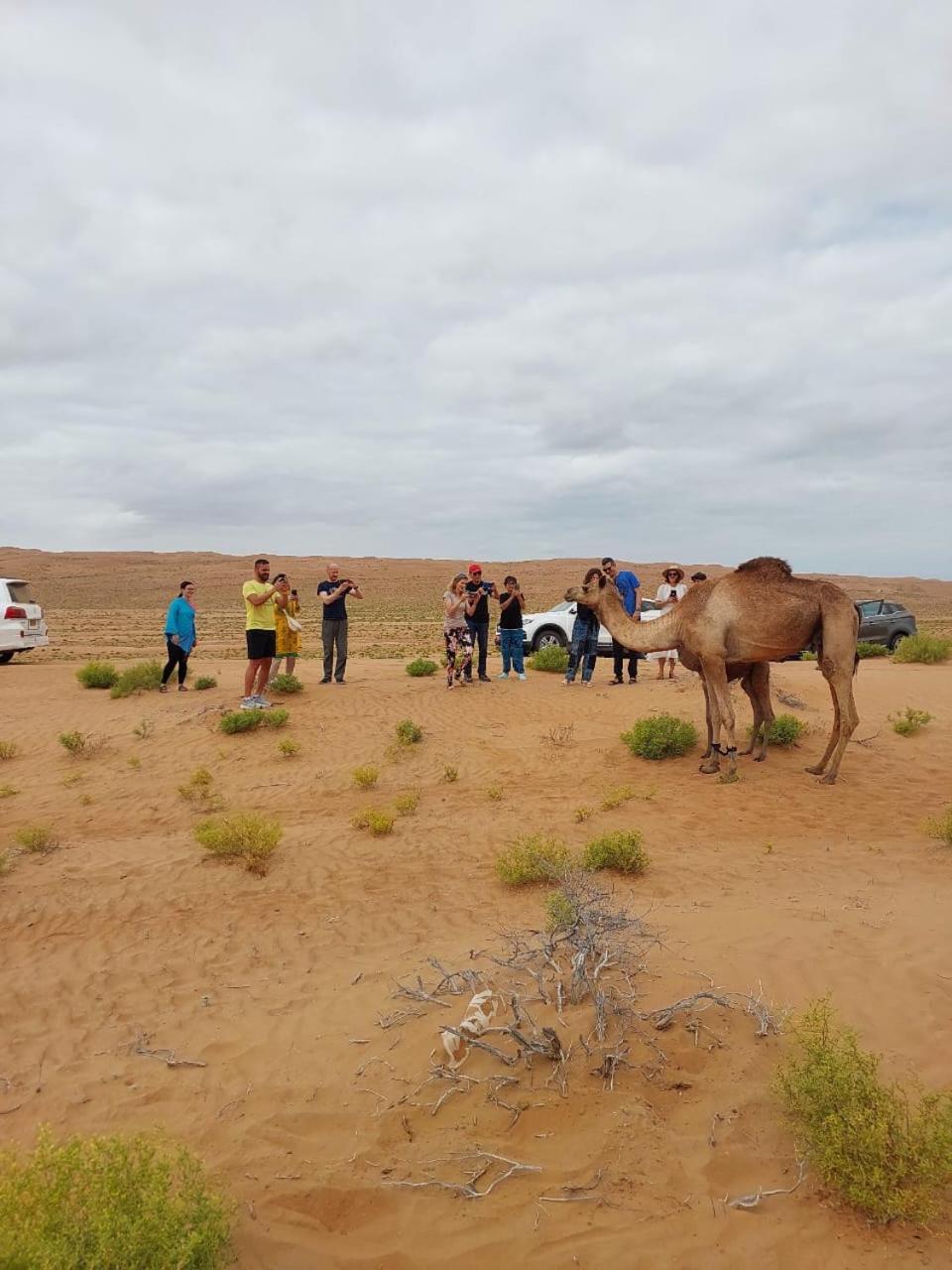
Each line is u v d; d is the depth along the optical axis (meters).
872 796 9.82
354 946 6.35
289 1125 4.09
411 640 46.53
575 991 4.87
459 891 7.45
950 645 20.91
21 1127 4.21
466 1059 4.44
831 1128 3.47
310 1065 4.62
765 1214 3.36
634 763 11.41
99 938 6.66
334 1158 3.84
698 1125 3.86
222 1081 4.54
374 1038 4.81
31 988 5.83
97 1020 5.35
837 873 7.36
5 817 10.61
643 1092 4.07
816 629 10.20
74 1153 3.14
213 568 136.00
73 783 11.98
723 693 10.34
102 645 44.50
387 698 15.67
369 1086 4.35
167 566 140.50
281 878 7.90
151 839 9.43
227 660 31.06
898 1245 3.20
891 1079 4.09
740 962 5.36
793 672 18.31
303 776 11.88
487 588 17.23
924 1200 3.28
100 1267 2.76
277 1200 3.58
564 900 5.75
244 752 12.95
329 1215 3.50
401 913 6.99
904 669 18.42
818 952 5.51
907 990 4.96
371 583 119.00
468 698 15.55
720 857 7.96
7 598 23.22
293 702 15.48
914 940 5.67
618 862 7.52
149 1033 5.14
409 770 11.98
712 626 10.23
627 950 5.47
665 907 6.57
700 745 11.94
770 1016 4.66
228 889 7.64
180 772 12.31
